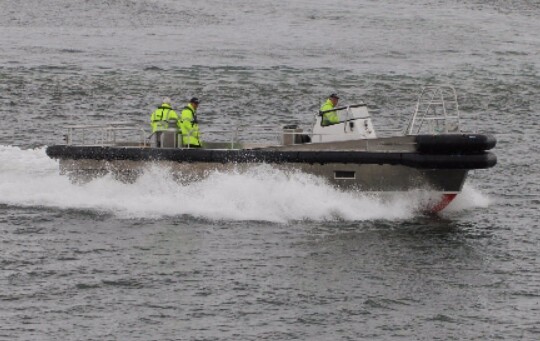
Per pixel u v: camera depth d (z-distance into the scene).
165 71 169.88
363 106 82.62
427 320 59.50
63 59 181.00
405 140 78.50
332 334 57.41
